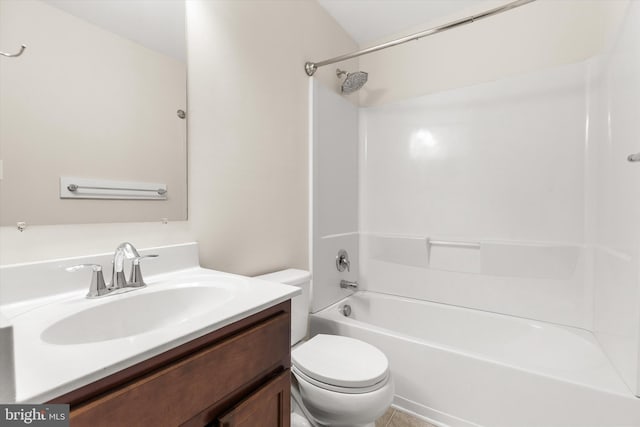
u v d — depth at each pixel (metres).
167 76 1.04
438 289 1.98
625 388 1.05
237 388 0.66
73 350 0.48
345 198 2.10
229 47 1.26
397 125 2.16
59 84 0.78
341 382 1.05
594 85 1.56
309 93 1.75
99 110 0.86
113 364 0.45
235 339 0.66
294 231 1.64
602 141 1.43
